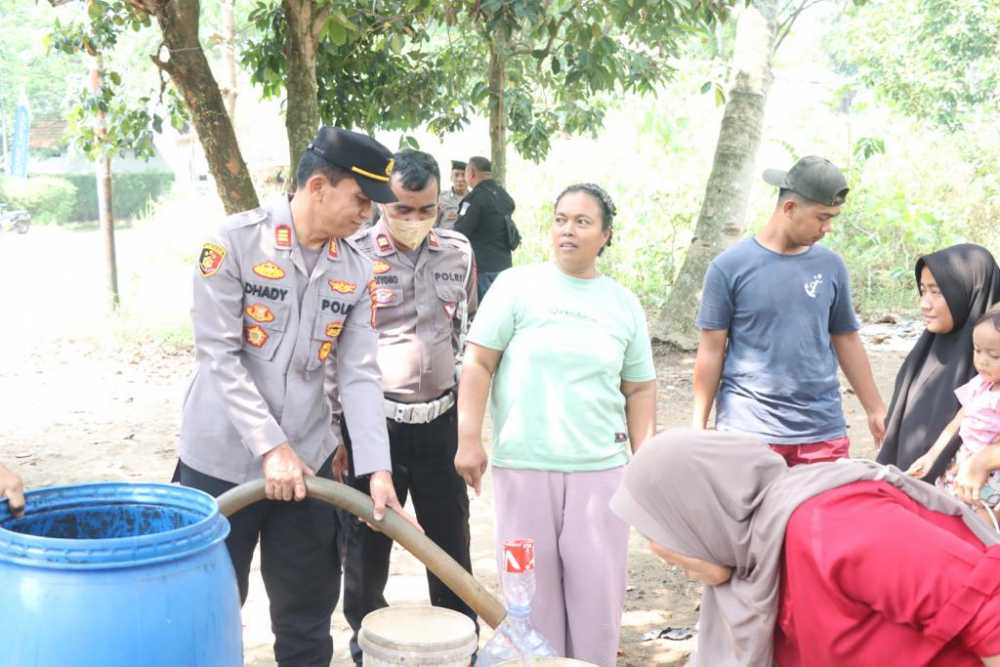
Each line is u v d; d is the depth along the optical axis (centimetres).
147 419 794
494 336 345
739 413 407
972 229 1472
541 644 272
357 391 328
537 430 338
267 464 299
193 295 314
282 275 313
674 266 1357
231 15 1382
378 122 977
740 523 212
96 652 206
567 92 1168
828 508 201
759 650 212
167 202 2459
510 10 739
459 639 263
